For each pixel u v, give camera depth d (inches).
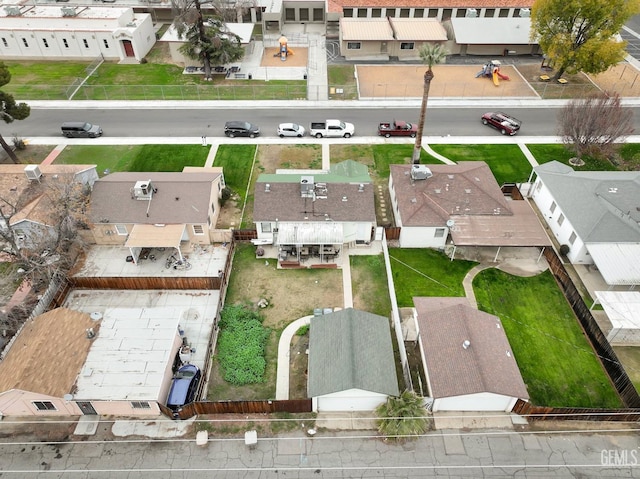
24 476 1119.0
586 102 2060.8
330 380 1191.6
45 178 1743.4
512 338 1425.9
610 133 2065.7
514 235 1633.9
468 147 2253.9
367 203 1695.4
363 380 1175.0
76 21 2957.7
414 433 1171.3
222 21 2815.0
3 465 1137.4
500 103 2613.2
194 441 1184.2
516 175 2068.2
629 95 2657.5
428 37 2972.4
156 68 2913.4
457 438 1189.7
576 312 1494.8
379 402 1217.4
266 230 1699.1
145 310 1381.6
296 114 2506.2
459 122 2452.0
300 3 3383.4
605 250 1556.3
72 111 2504.9
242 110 2534.5
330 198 1697.8
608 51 2421.3
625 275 1489.9
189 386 1253.1
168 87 2699.3
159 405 1202.6
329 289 1568.7
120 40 2910.9
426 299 1425.9
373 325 1334.9
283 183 1731.1
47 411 1218.6
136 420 1226.0
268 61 2992.1
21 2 3464.6
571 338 1432.1
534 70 2933.1
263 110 2536.9
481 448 1170.0
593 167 2130.9
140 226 1628.9
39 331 1280.8
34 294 1502.2
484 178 1851.6
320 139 2317.9
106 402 1184.8
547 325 1466.5
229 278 1600.6
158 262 1653.5
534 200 1952.5
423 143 2283.5
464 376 1187.9
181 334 1397.6
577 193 1752.0
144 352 1268.5
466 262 1676.9
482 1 3275.1
